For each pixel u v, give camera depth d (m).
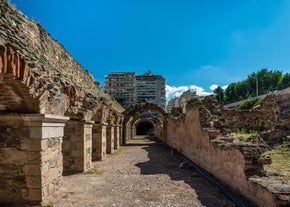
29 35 6.09
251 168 6.31
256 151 6.42
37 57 6.14
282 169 7.33
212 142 9.23
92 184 8.26
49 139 6.53
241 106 33.09
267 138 12.16
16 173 6.09
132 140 33.88
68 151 10.28
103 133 14.18
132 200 6.53
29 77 5.34
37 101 5.86
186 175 9.76
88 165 10.88
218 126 11.18
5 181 6.10
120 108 27.11
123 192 7.30
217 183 7.95
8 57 4.68
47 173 6.38
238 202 6.05
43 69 6.24
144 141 31.42
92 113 11.20
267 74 56.75
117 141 20.50
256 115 19.38
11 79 5.01
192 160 12.95
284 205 4.65
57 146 7.05
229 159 7.40
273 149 10.66
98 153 13.73
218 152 8.48
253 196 5.79
